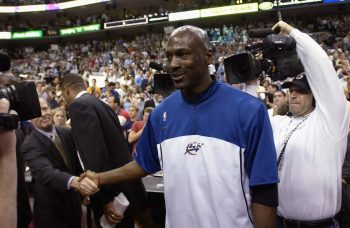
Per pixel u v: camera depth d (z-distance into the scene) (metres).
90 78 14.01
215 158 1.44
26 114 1.32
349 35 15.88
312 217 2.10
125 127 6.60
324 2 18.03
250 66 1.69
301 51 1.95
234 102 1.46
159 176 3.30
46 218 2.84
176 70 1.44
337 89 1.98
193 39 1.42
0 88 1.31
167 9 24.70
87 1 25.45
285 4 18.78
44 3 27.38
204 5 21.84
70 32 26.94
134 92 11.84
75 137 2.34
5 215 1.07
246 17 22.42
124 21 24.30
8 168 1.09
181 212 1.53
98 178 1.89
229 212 1.43
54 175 2.47
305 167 2.08
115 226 2.59
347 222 2.58
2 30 27.75
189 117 1.50
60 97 9.77
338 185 2.12
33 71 24.67
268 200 1.41
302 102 2.21
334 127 2.02
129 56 22.02
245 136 1.42
